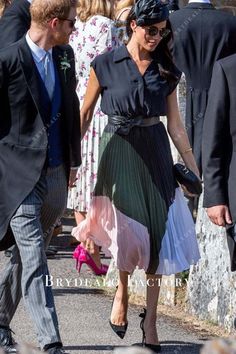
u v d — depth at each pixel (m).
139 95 15.02
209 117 13.55
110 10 20.55
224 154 13.68
